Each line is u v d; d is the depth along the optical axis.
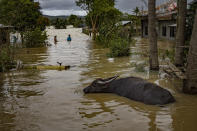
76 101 7.92
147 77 10.73
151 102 7.34
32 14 36.78
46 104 7.71
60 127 6.00
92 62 15.38
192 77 8.12
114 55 17.48
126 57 16.95
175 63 12.01
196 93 8.21
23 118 6.63
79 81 10.48
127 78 8.61
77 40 37.12
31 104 7.75
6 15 26.81
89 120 6.37
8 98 8.43
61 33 58.75
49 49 24.64
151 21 11.80
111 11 37.31
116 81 8.75
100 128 5.85
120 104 7.51
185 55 12.52
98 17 41.75
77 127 5.96
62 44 30.33
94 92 8.79
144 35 37.44
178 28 11.77
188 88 8.26
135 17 38.19
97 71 12.43
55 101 7.98
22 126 6.12
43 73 12.35
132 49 21.58
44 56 19.14
